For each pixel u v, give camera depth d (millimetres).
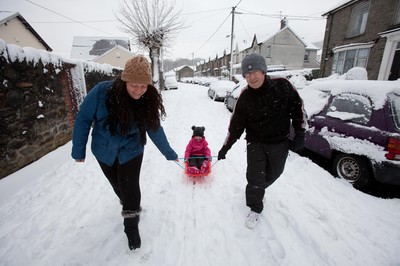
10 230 2248
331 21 15750
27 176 3244
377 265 1863
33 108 3660
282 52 34406
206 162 3297
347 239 2137
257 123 2129
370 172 3064
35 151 3707
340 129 3410
